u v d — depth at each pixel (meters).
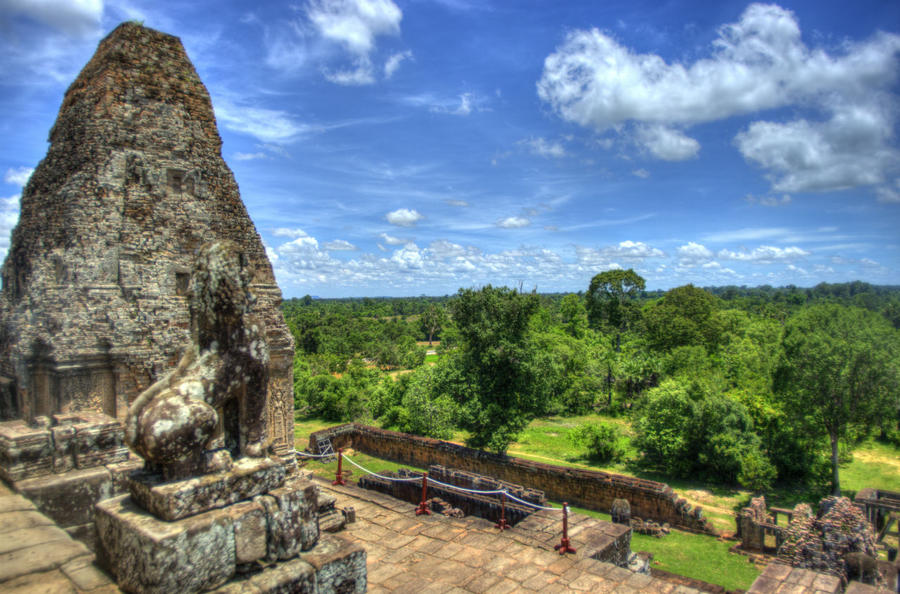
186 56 12.82
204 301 4.84
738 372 39.56
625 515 14.70
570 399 43.62
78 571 4.27
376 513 9.90
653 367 42.25
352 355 71.00
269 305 13.57
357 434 30.95
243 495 4.41
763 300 118.50
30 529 4.96
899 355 23.34
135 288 11.30
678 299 57.56
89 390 10.77
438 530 9.17
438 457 27.06
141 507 4.24
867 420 23.88
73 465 6.25
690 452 26.88
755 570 15.89
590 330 70.19
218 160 13.18
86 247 11.00
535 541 8.81
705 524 19.06
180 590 3.80
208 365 4.72
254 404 5.05
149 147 11.99
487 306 26.33
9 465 5.87
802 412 24.78
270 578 4.20
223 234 13.04
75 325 10.58
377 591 7.05
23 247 12.07
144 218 11.73
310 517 4.73
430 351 95.12
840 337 24.94
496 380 26.30
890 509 17.84
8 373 11.76
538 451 31.91
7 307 12.30
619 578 7.55
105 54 12.00
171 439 4.14
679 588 7.28
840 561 11.64
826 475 26.11
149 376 11.23
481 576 7.56
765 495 24.16
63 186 11.47
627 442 32.91
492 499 16.02
